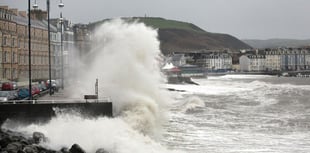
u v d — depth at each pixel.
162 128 44.66
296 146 36.62
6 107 38.38
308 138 40.28
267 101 77.25
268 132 43.44
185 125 47.25
